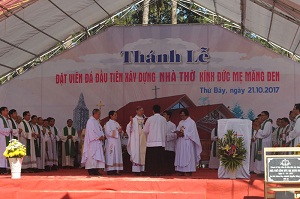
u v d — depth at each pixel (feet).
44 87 64.18
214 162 59.72
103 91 63.57
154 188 37.27
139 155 46.70
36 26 58.39
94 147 46.32
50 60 64.28
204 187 37.01
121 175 47.42
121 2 61.26
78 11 58.85
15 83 64.28
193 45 63.10
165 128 45.73
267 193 33.37
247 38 62.64
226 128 39.99
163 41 63.36
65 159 61.36
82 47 64.03
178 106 62.75
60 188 37.93
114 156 47.78
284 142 48.16
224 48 62.90
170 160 48.32
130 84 63.36
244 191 36.68
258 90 62.34
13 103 64.13
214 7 63.00
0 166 47.21
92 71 63.87
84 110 63.62
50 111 63.98
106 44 63.93
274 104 62.18
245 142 40.06
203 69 62.90
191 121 46.83
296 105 43.83
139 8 65.46
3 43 59.41
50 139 58.34
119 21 67.77
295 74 62.18
